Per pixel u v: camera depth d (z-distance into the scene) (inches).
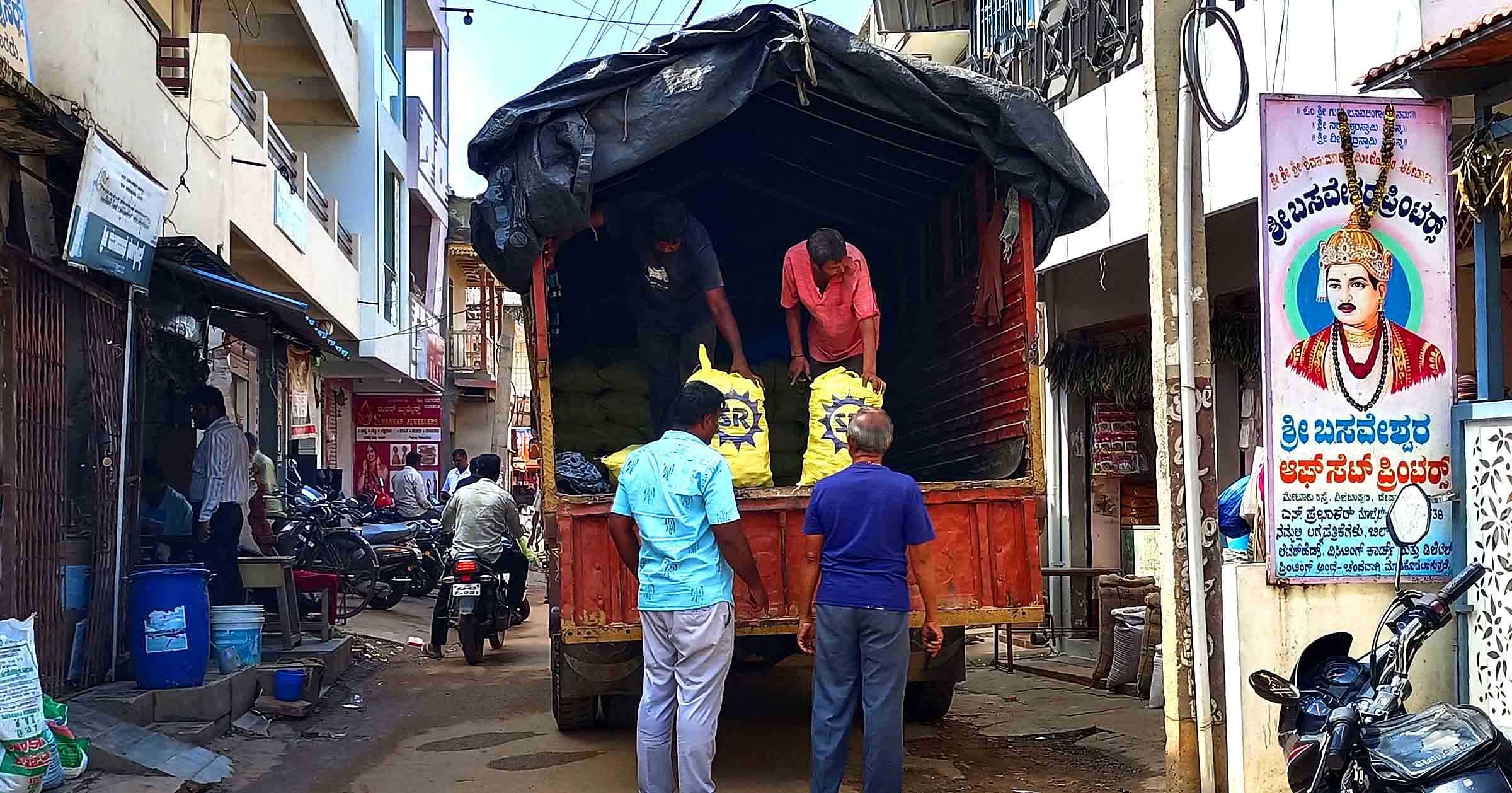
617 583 224.5
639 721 208.1
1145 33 220.5
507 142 227.3
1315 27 297.6
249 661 313.0
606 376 310.5
